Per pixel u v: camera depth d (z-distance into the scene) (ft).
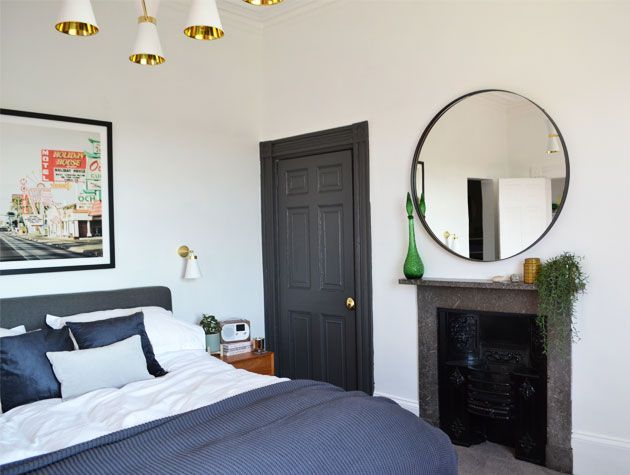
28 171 10.66
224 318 14.17
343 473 5.70
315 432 6.14
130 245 12.27
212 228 13.93
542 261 10.23
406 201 12.20
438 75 11.67
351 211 13.37
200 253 13.66
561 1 9.99
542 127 10.18
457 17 11.36
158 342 10.57
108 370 8.70
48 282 10.93
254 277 14.96
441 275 11.71
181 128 13.30
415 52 12.02
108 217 11.80
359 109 13.03
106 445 6.09
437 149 11.61
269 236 14.99
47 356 8.53
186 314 13.34
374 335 12.90
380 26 12.62
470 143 11.12
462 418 11.41
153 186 12.73
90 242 11.51
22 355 8.39
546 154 10.13
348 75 13.24
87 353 8.70
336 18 13.46
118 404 7.75
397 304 12.44
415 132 12.05
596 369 9.66
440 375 11.71
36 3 10.84
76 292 11.25
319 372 14.15
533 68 10.33
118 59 12.11
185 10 13.37
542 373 10.28
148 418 7.11
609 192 9.50
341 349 13.66
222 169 14.20
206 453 5.57
